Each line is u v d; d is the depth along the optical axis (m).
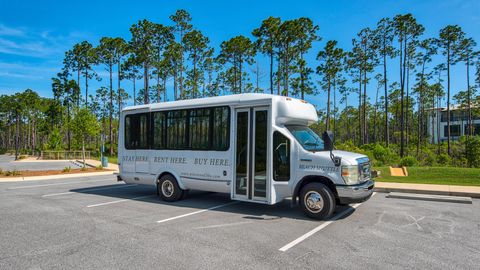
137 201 9.76
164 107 9.63
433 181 13.12
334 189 7.28
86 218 7.49
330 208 7.09
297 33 39.78
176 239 5.81
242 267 4.50
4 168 25.02
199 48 45.34
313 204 7.27
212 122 8.63
